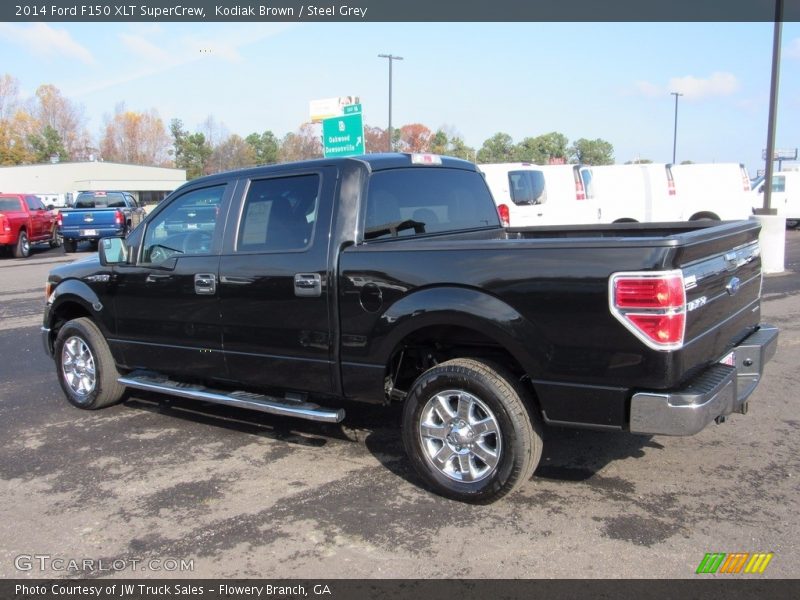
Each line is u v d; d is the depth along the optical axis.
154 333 5.40
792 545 3.42
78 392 6.08
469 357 4.21
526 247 3.66
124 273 5.52
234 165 87.25
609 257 3.42
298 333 4.52
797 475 4.23
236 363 4.93
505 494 3.85
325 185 4.47
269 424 5.57
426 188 4.99
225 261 4.85
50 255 22.44
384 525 3.77
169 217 5.30
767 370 6.54
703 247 3.62
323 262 4.36
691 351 3.51
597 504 3.93
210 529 3.78
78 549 3.60
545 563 3.32
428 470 4.10
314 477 4.46
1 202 21.97
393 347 4.14
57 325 6.36
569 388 3.61
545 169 15.98
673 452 4.66
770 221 12.77
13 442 5.27
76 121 99.25
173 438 5.29
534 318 3.63
